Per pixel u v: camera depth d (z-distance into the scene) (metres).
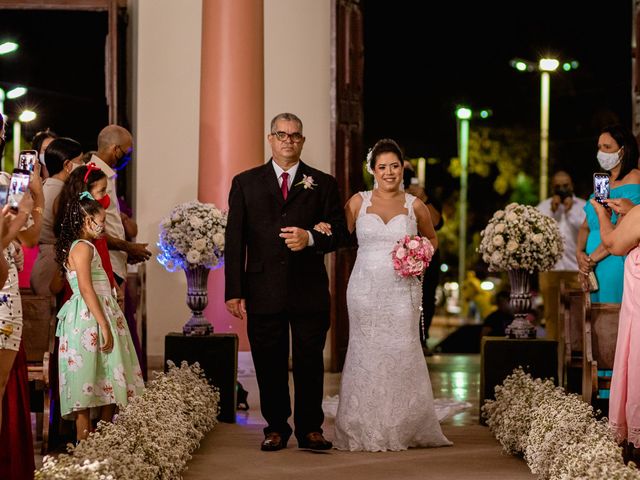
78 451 5.71
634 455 6.91
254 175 7.74
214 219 9.09
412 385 7.91
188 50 12.70
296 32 12.84
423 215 8.14
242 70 11.02
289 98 12.83
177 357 9.03
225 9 11.02
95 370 7.23
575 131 28.48
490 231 9.17
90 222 7.31
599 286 8.58
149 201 12.63
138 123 12.64
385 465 7.27
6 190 5.54
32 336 7.69
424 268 7.82
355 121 12.84
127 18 12.94
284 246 7.64
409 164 11.02
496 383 8.99
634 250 6.81
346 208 8.17
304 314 7.66
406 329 7.93
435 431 8.00
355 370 7.93
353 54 12.79
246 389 10.79
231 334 9.20
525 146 29.55
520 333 9.12
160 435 6.50
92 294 7.19
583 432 6.50
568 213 13.70
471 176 31.11
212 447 7.88
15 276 5.77
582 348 8.52
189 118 12.68
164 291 12.55
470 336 17.73
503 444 7.57
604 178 7.38
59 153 8.23
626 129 8.45
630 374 6.69
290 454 7.61
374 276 7.93
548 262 9.11
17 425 6.06
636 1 12.05
